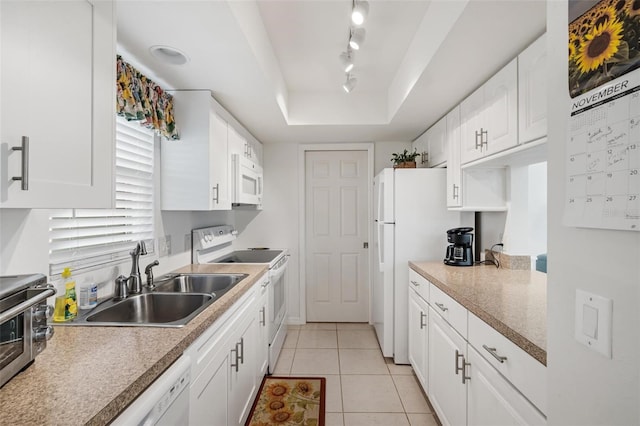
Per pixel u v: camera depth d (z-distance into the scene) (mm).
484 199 2207
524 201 2176
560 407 670
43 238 1168
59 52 831
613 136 530
